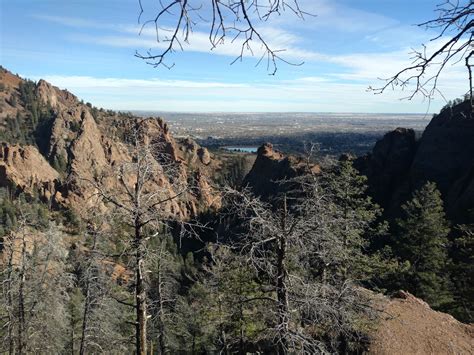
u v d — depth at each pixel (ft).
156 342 90.33
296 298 33.17
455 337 52.03
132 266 36.70
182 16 8.00
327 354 31.96
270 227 31.68
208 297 71.82
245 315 50.42
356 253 53.98
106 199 35.50
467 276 82.58
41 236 66.44
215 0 8.12
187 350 102.73
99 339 70.85
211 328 75.05
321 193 35.73
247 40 8.73
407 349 48.55
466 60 8.63
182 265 125.90
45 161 321.93
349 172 57.77
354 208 60.70
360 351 47.88
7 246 63.87
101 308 64.39
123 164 35.88
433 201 95.20
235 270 45.88
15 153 293.43
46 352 72.02
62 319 72.02
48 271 65.57
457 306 85.05
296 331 31.27
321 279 37.40
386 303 57.21
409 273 87.30
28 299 64.95
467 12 8.36
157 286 58.54
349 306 36.78
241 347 53.93
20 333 65.26
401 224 97.45
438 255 91.97
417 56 9.12
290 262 36.52
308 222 33.04
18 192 267.39
